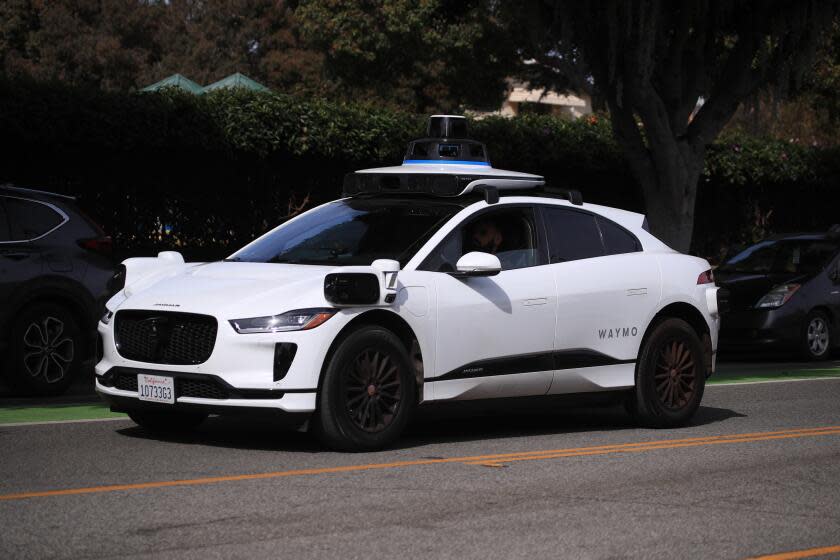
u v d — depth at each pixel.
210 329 8.76
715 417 11.80
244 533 6.46
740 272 20.16
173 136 20.61
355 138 22.84
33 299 12.72
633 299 10.66
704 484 8.19
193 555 5.98
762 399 13.44
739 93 23.69
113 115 19.94
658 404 10.83
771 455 9.46
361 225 9.97
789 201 31.50
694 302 11.14
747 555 6.31
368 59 52.62
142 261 9.93
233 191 21.80
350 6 52.62
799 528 6.95
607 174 27.12
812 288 19.30
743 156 29.83
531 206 10.30
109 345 9.24
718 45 24.52
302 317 8.73
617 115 23.34
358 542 6.33
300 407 8.69
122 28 74.88
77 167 19.88
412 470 8.40
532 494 7.70
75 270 13.00
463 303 9.52
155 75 73.19
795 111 49.41
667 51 23.34
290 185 22.52
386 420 9.12
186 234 21.34
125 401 9.18
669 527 6.87
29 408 11.66
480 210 9.98
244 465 8.42
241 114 21.44
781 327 18.88
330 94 58.56
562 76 55.09
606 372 10.48
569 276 10.23
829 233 20.50
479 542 6.41
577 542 6.46
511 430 10.67
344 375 8.86
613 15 21.75
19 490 7.44
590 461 9.01
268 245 10.15
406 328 9.26
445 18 29.34
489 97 56.34
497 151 25.08
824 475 8.62
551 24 22.78
